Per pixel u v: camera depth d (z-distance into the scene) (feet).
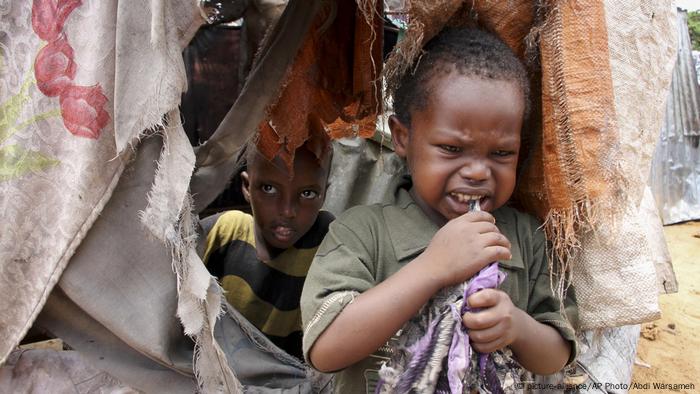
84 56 3.10
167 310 3.31
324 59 4.95
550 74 3.96
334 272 3.74
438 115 3.67
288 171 5.48
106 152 3.13
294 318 6.31
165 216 3.05
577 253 4.29
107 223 3.25
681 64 26.14
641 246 4.32
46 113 3.17
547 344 3.80
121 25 2.98
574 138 3.89
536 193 4.44
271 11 5.79
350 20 4.85
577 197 3.93
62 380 3.64
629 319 4.25
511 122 3.64
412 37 3.87
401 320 3.41
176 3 3.05
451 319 3.33
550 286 4.19
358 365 4.09
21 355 3.76
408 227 4.04
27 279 3.30
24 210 3.24
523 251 4.24
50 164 3.21
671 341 14.83
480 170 3.62
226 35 9.23
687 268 20.86
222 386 3.39
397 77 4.27
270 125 4.90
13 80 3.25
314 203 5.88
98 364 3.58
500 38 4.20
